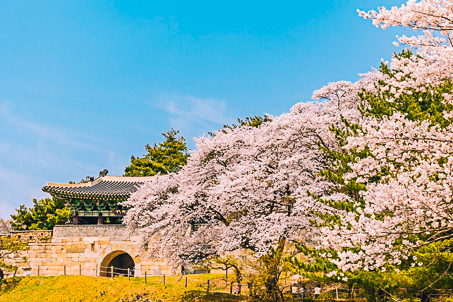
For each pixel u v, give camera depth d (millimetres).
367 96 19688
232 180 24797
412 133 12297
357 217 14969
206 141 27609
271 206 24938
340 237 13023
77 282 35000
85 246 39500
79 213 41750
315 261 17844
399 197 11562
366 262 12562
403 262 14078
